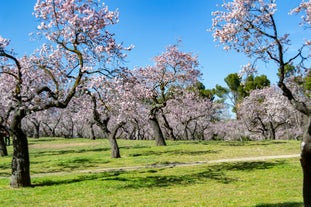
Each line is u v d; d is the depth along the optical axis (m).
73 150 42.66
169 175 21.17
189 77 38.94
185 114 61.88
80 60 19.97
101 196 16.06
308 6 18.69
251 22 17.64
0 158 35.88
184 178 20.03
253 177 19.44
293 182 17.77
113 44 20.50
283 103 52.31
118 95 25.52
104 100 28.58
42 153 40.12
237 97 77.56
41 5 20.52
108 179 20.38
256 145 38.34
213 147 37.34
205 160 27.61
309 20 18.95
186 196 15.52
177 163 26.61
